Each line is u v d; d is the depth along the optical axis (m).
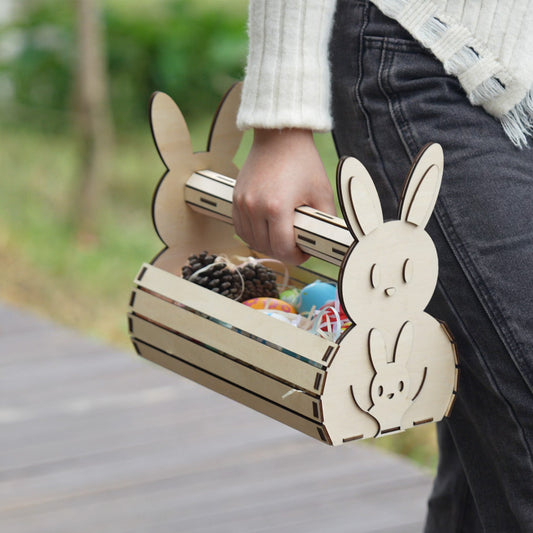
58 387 3.55
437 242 1.75
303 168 1.77
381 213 1.71
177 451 3.03
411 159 1.75
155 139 1.97
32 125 8.30
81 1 6.46
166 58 8.46
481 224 1.72
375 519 2.62
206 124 8.33
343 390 1.72
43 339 4.07
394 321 1.73
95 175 6.67
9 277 5.96
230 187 1.95
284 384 1.75
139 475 2.87
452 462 2.00
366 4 1.76
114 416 3.29
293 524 2.60
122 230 6.75
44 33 8.70
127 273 6.16
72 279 6.00
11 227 6.65
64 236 6.61
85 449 3.04
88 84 6.59
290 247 1.78
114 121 8.38
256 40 1.77
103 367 3.75
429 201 1.72
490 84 1.73
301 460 2.96
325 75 1.77
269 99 1.76
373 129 1.77
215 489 2.79
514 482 1.77
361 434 1.74
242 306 1.82
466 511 2.00
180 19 8.55
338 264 1.75
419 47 1.75
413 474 2.86
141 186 7.43
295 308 1.97
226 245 2.04
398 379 1.74
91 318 5.53
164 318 1.88
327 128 1.77
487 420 1.78
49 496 2.75
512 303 1.72
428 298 1.74
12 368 3.75
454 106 1.74
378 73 1.76
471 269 1.73
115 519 2.62
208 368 1.84
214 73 8.50
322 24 1.76
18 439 3.12
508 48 1.73
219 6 8.59
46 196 7.06
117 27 8.44
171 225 1.99
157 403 3.40
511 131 1.74
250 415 3.29
